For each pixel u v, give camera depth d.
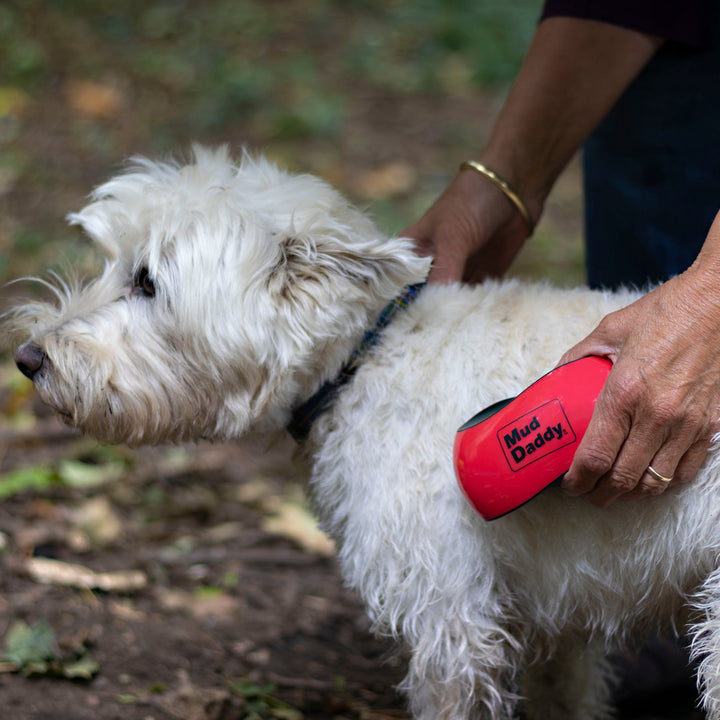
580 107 1.31
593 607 1.19
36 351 1.21
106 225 1.22
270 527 1.62
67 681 1.32
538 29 1.33
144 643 1.39
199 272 1.18
